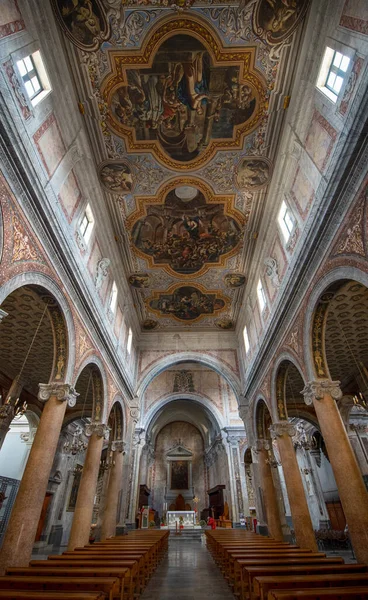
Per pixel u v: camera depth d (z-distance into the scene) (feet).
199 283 54.19
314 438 65.16
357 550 23.53
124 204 40.91
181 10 25.90
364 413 58.23
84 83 29.14
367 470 50.06
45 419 27.91
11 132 19.72
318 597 10.86
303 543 33.27
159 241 46.47
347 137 21.40
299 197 32.63
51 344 41.01
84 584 13.19
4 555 22.02
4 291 20.59
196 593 21.53
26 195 22.44
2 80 19.33
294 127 31.01
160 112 32.22
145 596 20.68
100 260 41.01
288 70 28.84
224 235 45.91
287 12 25.30
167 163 36.86
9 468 53.06
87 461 38.60
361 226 22.20
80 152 32.48
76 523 35.12
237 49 28.14
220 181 38.93
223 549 27.12
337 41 23.32
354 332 39.70
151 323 64.13
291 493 36.35
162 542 41.06
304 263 29.91
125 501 53.01
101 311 39.73
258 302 49.88
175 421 121.60
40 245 25.32
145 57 28.27
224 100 31.50
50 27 24.63
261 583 13.41
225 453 82.89
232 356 63.82
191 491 107.65
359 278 22.57
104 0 24.59
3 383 46.98
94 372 41.01
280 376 41.34
